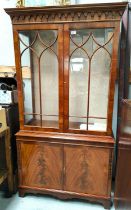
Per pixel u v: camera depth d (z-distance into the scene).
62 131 1.70
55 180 1.79
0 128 1.64
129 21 1.72
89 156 1.67
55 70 1.65
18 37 1.58
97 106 1.67
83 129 1.67
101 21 1.43
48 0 1.66
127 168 1.31
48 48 1.59
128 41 1.76
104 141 1.59
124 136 1.48
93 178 1.71
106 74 1.59
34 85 1.73
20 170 1.83
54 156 1.73
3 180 1.80
